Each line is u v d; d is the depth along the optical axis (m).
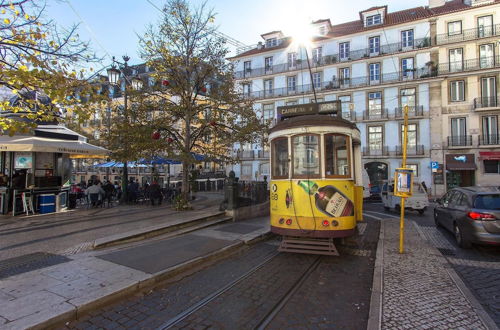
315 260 6.43
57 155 11.88
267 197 14.98
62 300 3.82
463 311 3.71
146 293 4.47
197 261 5.86
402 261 5.91
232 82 12.84
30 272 4.81
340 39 35.25
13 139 9.62
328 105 7.89
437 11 32.25
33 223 8.87
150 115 11.97
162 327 3.48
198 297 4.37
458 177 28.72
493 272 5.65
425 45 30.70
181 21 11.67
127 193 15.52
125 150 11.58
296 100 36.59
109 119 12.26
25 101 5.50
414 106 30.42
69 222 9.09
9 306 3.62
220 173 37.44
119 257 5.77
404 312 3.70
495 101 27.72
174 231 8.66
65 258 5.59
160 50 11.30
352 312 3.94
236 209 11.24
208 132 12.91
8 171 10.67
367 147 32.44
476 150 28.09
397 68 31.97
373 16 34.75
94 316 3.71
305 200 6.59
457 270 5.79
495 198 7.16
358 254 6.94
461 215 7.48
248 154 39.03
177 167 32.59
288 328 3.51
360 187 7.82
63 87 5.19
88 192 13.17
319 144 6.70
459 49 29.67
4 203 10.23
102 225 8.58
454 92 29.44
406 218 13.23
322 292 4.64
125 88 12.55
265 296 4.46
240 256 6.71
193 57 11.77
